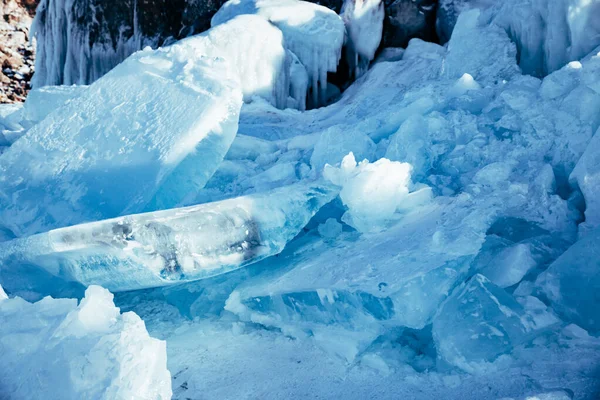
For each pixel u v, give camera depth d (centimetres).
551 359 216
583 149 315
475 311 228
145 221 272
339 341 254
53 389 170
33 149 412
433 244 271
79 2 1136
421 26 845
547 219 287
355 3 843
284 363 251
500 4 591
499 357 221
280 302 277
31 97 587
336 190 326
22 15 1577
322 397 222
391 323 249
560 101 357
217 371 248
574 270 234
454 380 221
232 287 310
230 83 397
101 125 404
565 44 461
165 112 390
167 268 275
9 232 390
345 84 870
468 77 450
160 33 1095
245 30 736
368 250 293
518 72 500
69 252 285
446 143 397
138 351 175
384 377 232
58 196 380
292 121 675
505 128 380
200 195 433
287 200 301
